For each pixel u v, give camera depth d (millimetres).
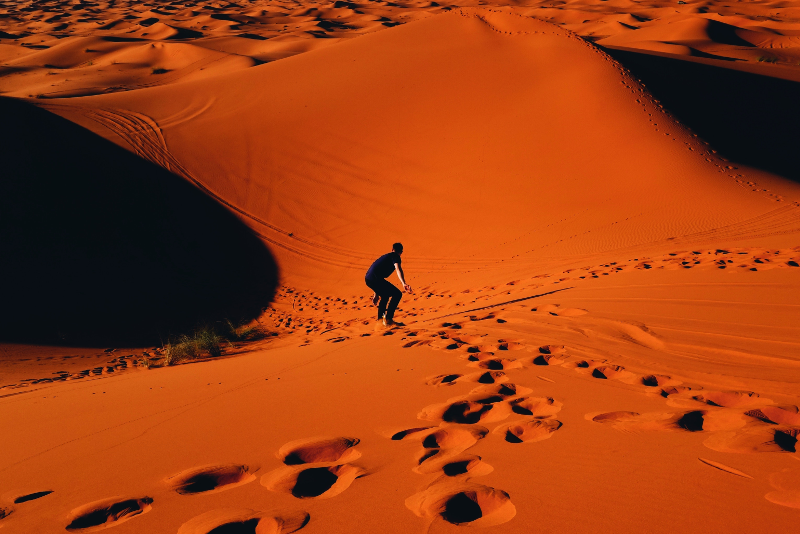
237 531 1835
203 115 25234
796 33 61656
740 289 5789
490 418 2850
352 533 1700
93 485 2414
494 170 18781
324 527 1759
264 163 21234
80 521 2049
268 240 17203
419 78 25188
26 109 21328
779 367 3410
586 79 21406
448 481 2045
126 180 18438
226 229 17656
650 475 1945
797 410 2521
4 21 104312
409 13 112875
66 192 16594
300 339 9312
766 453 2027
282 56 56438
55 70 51875
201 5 136625
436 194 18375
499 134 20422
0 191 15336
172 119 24781
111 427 3367
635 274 7738
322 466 2363
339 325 10586
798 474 1821
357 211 18422
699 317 4949
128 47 63219
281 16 112062
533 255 13344
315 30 83000
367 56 29016
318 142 22359
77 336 10391
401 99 24016
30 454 2980
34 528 2027
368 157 21109
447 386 3496
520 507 1789
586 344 4406
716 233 12195
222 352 9109
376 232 17203
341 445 2594
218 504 2053
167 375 5434
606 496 1811
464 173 19062
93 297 12656
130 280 13969
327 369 4441
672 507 1690
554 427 2584
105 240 15328
